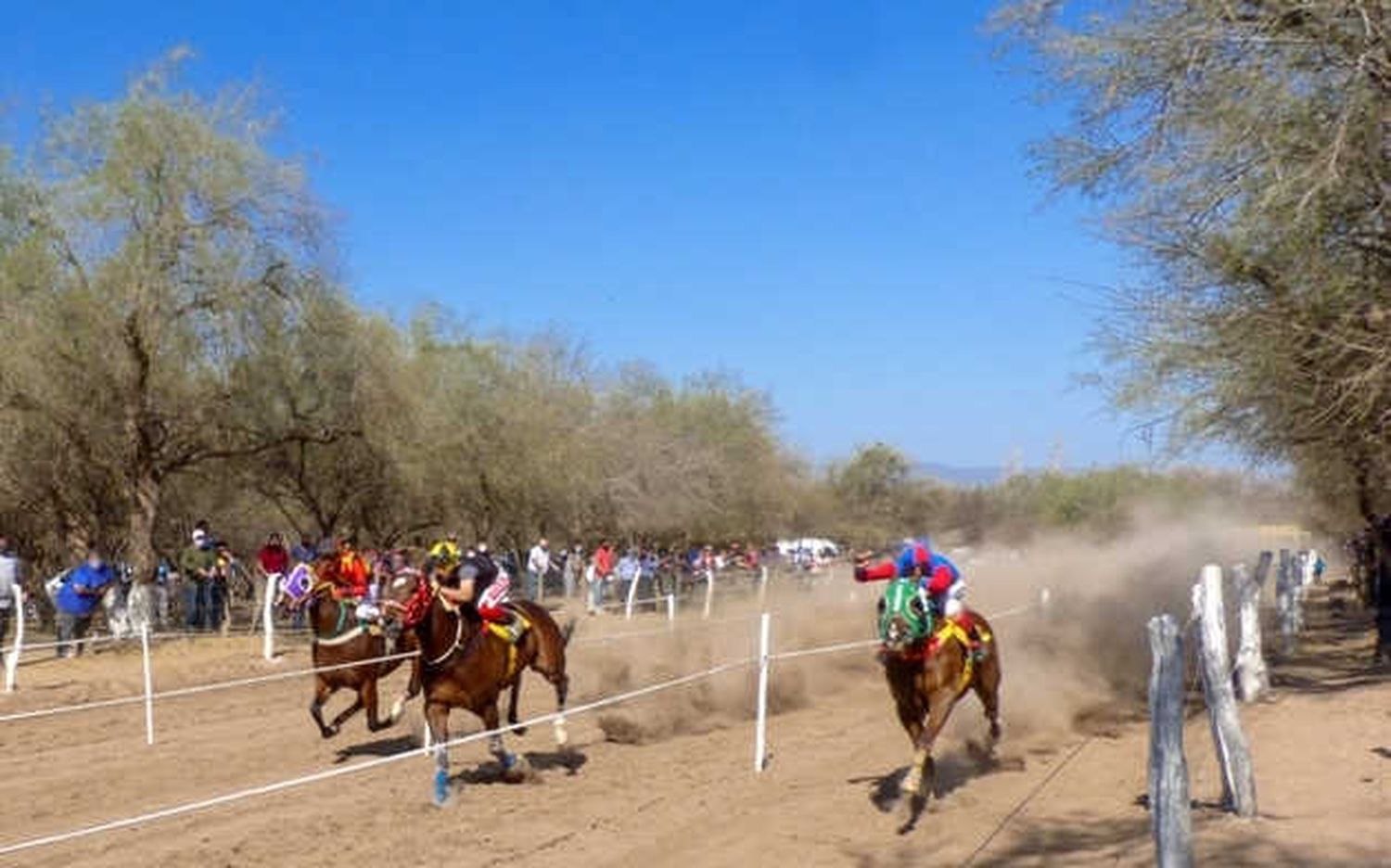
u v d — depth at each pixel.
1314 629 27.41
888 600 10.58
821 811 10.83
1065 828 9.88
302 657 23.11
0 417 24.44
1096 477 38.94
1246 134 15.01
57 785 12.50
